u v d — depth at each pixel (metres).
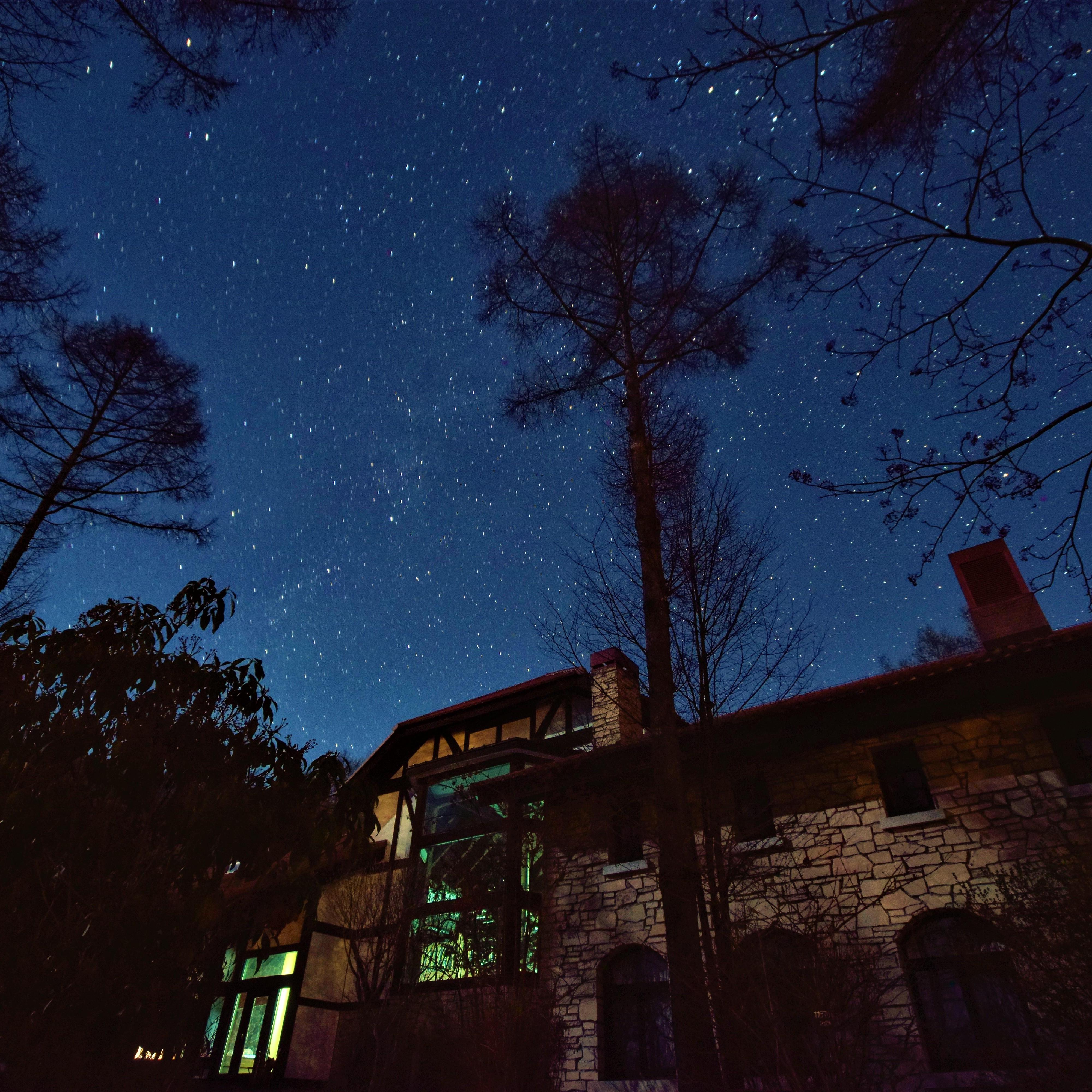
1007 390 4.59
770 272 10.28
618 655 14.35
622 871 11.39
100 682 3.31
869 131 4.71
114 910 2.71
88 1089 2.51
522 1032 10.35
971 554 11.61
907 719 10.38
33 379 11.69
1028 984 7.05
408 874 15.14
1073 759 9.20
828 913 8.83
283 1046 14.30
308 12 5.80
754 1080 6.35
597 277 11.49
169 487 13.41
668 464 10.10
